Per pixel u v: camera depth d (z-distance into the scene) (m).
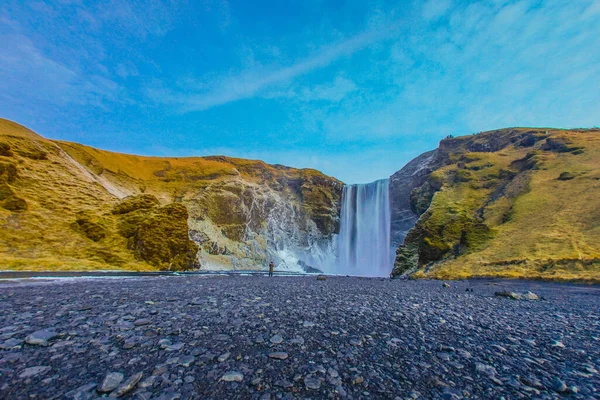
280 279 27.11
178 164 94.31
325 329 6.90
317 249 90.94
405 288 19.64
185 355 4.84
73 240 38.41
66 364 4.26
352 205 98.19
